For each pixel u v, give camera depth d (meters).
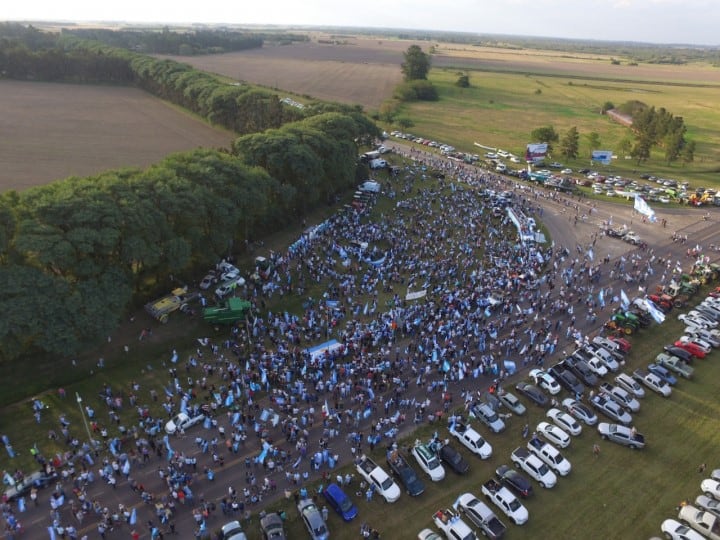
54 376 59.00
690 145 160.50
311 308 74.75
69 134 158.38
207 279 78.00
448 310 73.69
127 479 47.66
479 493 48.72
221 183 81.50
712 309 77.44
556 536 44.78
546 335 70.94
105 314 58.84
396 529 44.72
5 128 160.12
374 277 83.25
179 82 194.75
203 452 50.91
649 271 89.88
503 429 55.75
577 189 134.75
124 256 64.38
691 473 51.44
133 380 59.84
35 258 60.78
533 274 85.19
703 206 125.75
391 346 66.94
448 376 62.09
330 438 53.09
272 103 154.00
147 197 70.75
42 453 49.75
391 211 112.19
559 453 51.53
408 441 53.88
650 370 64.31
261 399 57.78
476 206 116.50
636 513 47.09
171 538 42.69
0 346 53.69
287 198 96.00
